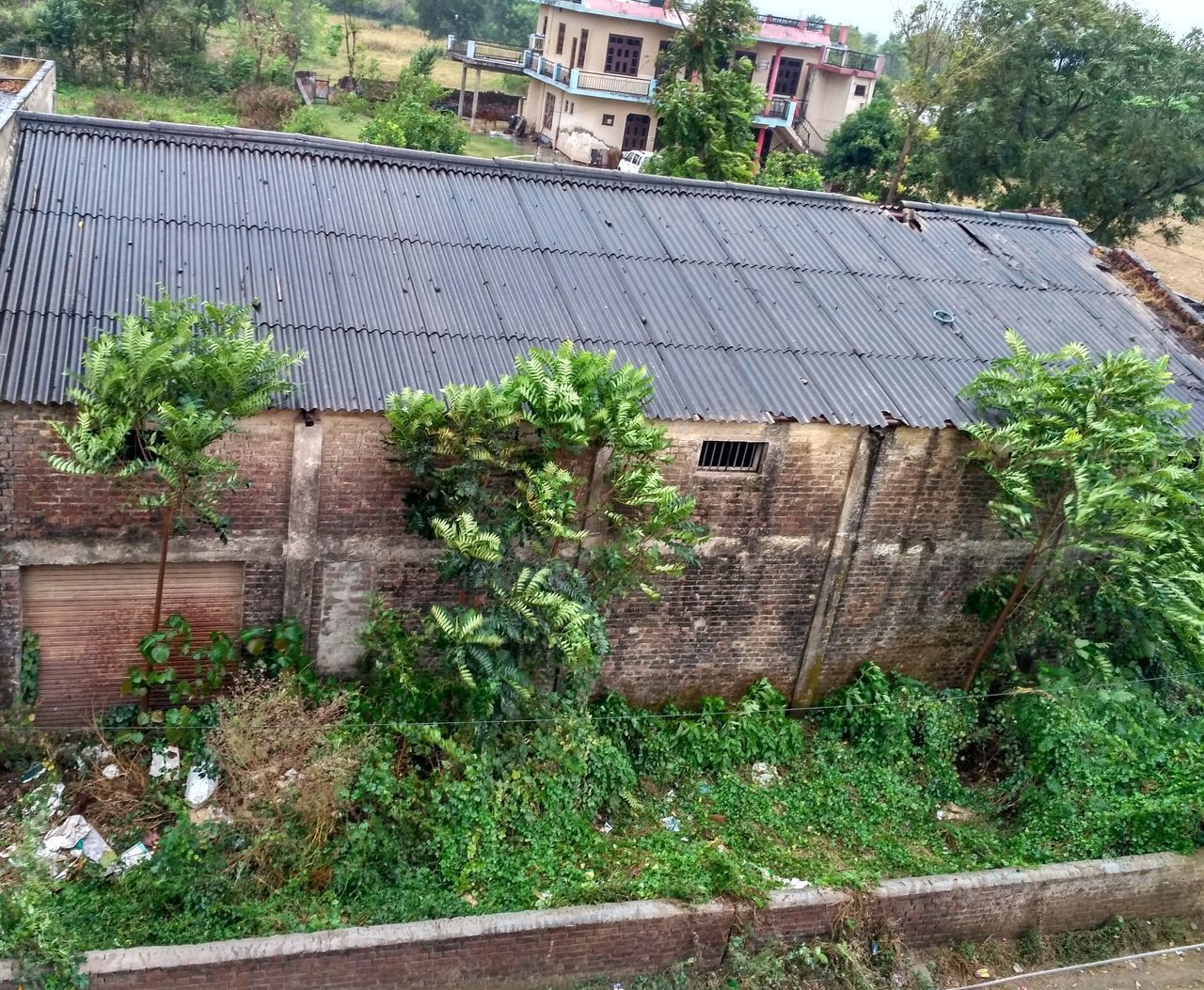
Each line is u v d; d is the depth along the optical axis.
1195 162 27.75
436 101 41.97
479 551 8.38
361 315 9.70
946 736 11.04
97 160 10.55
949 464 10.73
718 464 10.16
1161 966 9.41
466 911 8.12
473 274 10.70
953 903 9.06
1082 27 29.23
